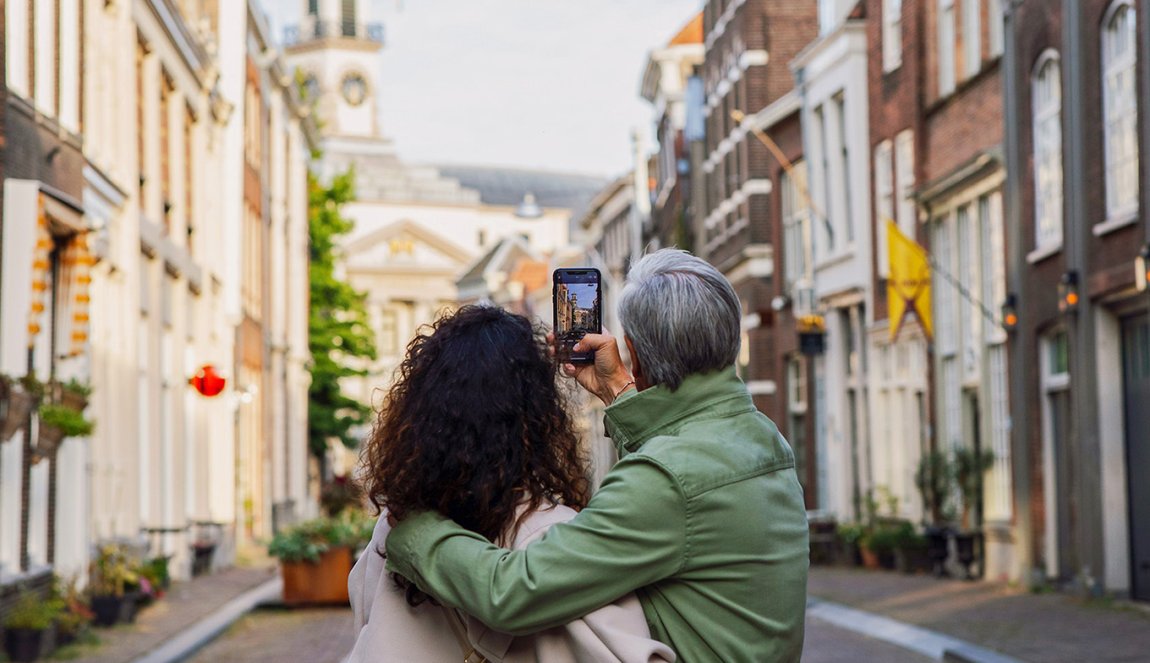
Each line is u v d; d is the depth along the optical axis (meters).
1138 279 15.37
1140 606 15.84
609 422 3.01
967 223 21.92
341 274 97.50
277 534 18.84
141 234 20.31
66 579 15.59
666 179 50.53
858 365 27.81
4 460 13.49
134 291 19.61
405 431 2.74
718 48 39.81
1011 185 19.62
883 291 26.02
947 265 22.69
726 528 2.77
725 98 39.16
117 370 19.12
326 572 18.64
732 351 2.97
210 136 28.19
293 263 44.56
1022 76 19.30
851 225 28.45
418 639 2.78
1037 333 19.05
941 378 22.91
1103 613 15.37
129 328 19.48
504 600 2.63
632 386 3.10
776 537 2.83
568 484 2.82
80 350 15.48
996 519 20.86
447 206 109.56
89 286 16.61
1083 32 17.11
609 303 64.44
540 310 79.44
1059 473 18.77
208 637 15.04
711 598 2.78
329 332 48.03
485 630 2.73
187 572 23.45
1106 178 16.64
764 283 35.84
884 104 25.67
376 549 2.89
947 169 22.78
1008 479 20.67
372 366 96.56
